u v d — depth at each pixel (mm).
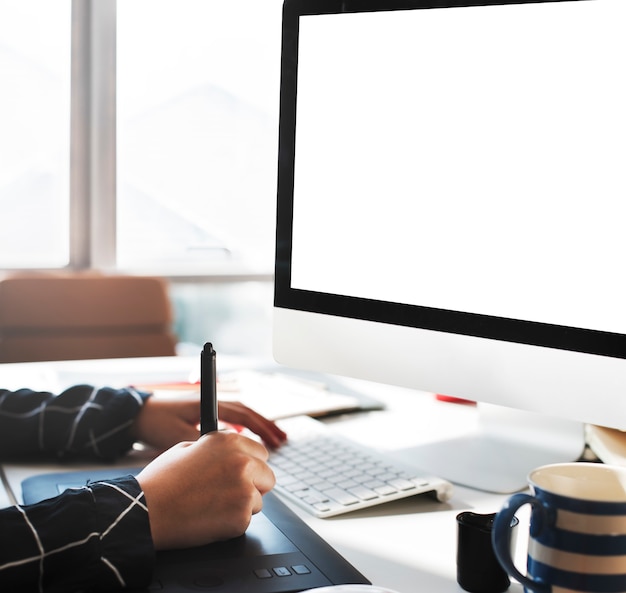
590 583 549
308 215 1047
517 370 873
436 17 920
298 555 706
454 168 913
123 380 1375
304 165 1045
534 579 571
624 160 788
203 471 739
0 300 2004
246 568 678
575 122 820
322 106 1023
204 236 3324
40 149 3021
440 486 856
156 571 672
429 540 760
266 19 3340
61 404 1025
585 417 822
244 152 3363
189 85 3234
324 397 1270
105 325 2090
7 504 841
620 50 790
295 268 1066
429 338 945
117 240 3158
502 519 560
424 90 934
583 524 549
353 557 721
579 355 824
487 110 885
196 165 3285
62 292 2053
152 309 2135
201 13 3219
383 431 1115
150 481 729
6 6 2936
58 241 3082
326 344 1042
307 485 886
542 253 848
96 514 672
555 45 833
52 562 644
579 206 820
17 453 1002
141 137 3172
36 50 2977
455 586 665
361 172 993
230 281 3301
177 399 1057
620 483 601
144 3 3102
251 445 784
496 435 1071
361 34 985
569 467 615
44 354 2031
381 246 980
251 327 3381
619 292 794
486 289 895
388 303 979
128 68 3105
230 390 1296
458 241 913
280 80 1062
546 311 848
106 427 1003
